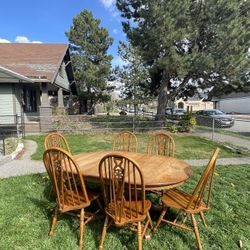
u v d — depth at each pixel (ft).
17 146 27.02
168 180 9.23
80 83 81.66
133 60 66.74
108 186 9.39
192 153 25.49
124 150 15.83
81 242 9.28
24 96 43.83
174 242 9.57
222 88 44.37
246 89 43.93
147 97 69.10
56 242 9.54
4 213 11.62
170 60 33.01
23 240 9.62
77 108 84.53
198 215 11.50
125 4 38.86
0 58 51.42
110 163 8.50
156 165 11.23
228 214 11.73
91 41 84.12
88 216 10.76
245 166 20.17
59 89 56.80
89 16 82.79
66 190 9.74
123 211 8.68
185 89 50.03
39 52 55.42
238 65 34.04
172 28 31.58
